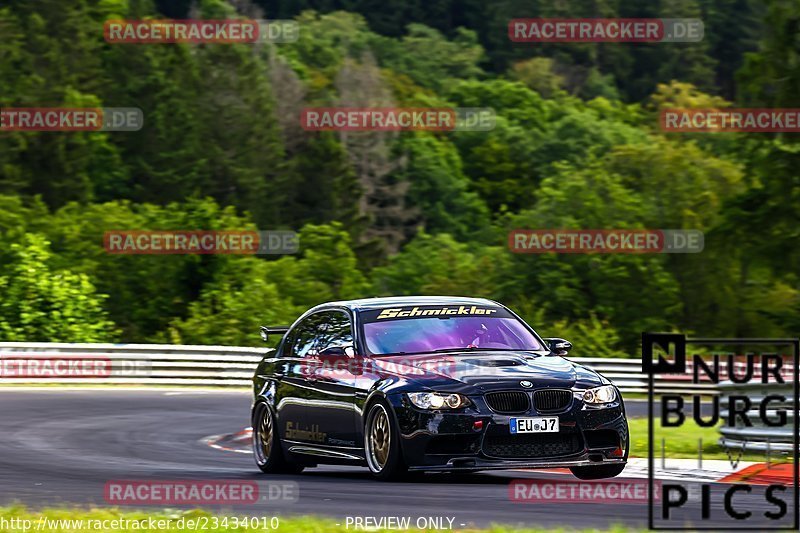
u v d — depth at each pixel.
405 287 159.00
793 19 139.25
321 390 36.28
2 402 70.69
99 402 73.00
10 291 123.94
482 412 32.03
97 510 26.94
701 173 164.88
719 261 152.88
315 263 163.38
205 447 50.38
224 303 131.12
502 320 37.16
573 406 32.75
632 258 142.25
